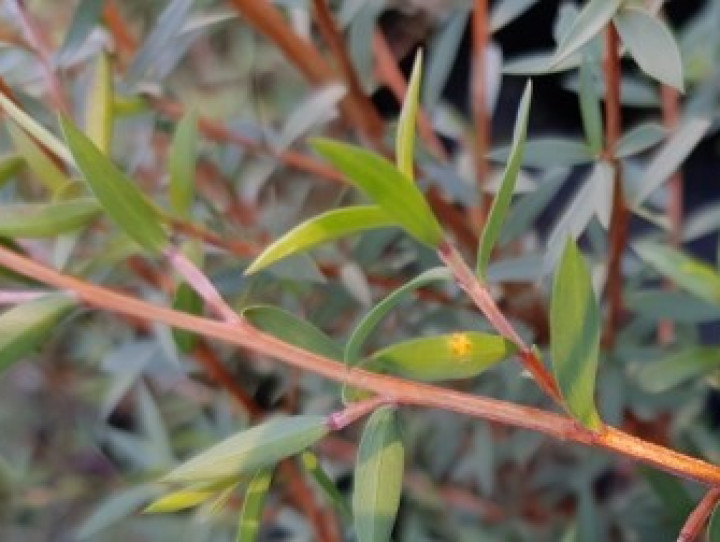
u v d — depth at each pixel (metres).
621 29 0.24
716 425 0.43
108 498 0.40
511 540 0.42
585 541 0.34
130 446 0.39
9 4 0.32
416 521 0.42
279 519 0.40
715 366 0.28
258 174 0.40
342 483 0.44
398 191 0.20
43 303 0.23
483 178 0.37
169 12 0.30
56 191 0.26
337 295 0.36
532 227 0.43
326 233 0.20
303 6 0.32
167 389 0.44
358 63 0.35
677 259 0.27
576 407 0.20
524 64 0.29
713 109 0.39
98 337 0.42
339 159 0.19
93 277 0.31
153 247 0.23
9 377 0.46
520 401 0.37
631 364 0.36
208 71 0.43
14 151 0.32
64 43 0.29
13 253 0.23
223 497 0.23
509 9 0.36
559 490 0.43
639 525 0.38
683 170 0.53
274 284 0.34
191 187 0.27
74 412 0.46
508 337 0.20
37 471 0.44
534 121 0.55
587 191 0.28
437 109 0.43
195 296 0.27
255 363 0.40
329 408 0.39
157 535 0.41
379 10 0.37
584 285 0.20
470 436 0.46
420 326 0.38
